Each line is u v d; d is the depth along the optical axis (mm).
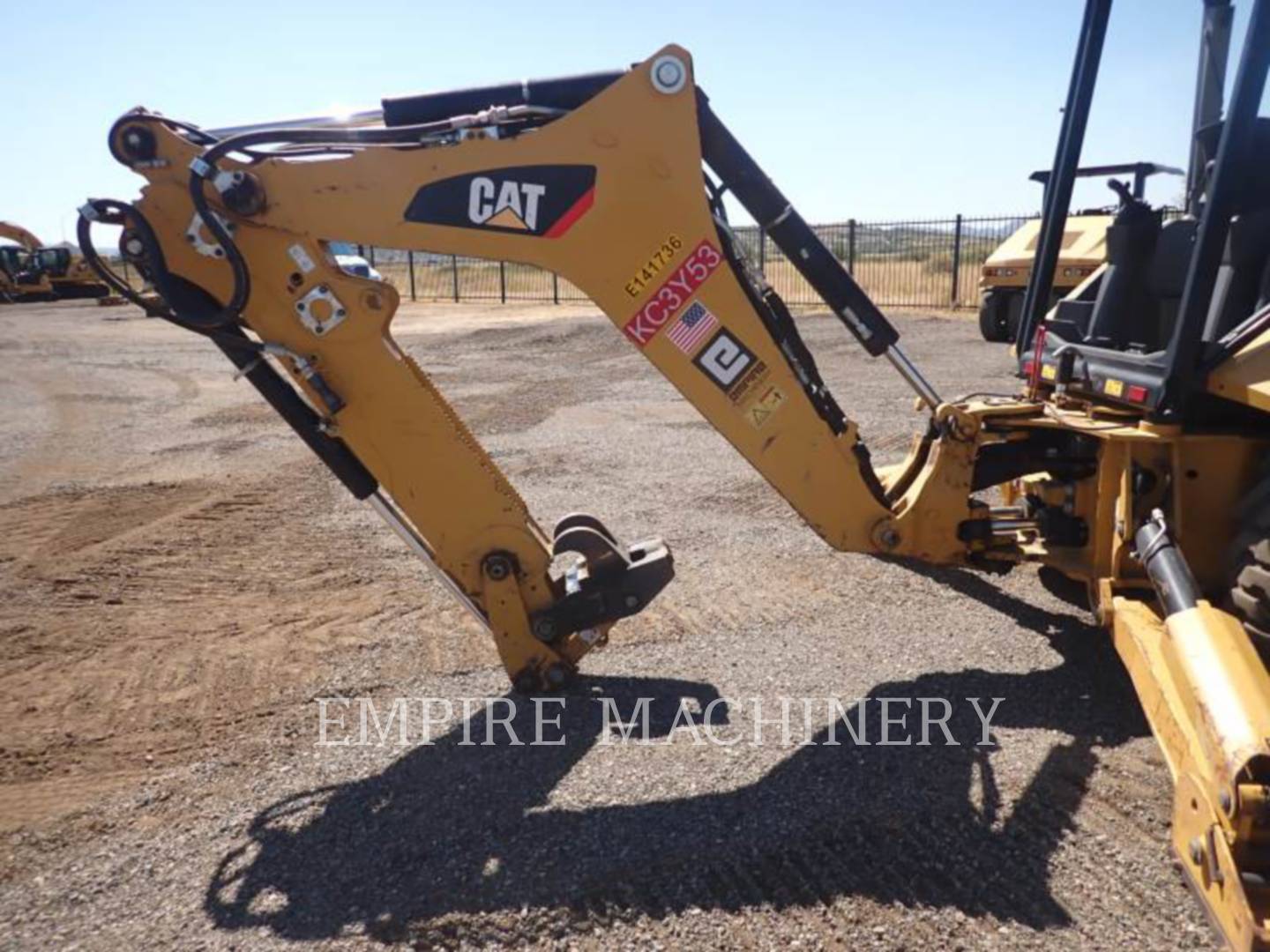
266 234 3229
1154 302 3855
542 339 17094
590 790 3242
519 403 10883
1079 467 3955
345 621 4789
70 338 20891
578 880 2791
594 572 3645
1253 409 3363
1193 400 3348
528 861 2885
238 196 3123
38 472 8203
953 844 2895
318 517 6586
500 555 3621
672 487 7008
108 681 4203
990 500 5891
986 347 13844
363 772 3428
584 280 3295
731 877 2777
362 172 3189
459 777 3359
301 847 3004
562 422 9648
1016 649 4211
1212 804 2287
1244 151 2904
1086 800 3086
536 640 3727
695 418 9656
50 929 2680
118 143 3139
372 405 3424
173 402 11945
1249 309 3334
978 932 2537
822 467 3623
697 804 3135
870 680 3975
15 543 6172
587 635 3789
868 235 22906
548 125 3199
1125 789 3139
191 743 3674
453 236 3240
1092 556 3814
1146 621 3113
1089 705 3703
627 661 4219
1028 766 3291
